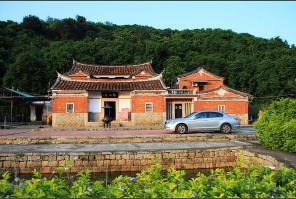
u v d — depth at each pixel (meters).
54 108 31.97
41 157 12.27
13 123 36.44
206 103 34.34
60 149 13.96
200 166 13.08
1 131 25.34
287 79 54.84
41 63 55.38
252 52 67.50
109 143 16.91
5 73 55.25
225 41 70.88
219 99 34.41
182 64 61.03
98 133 22.94
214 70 60.47
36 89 53.78
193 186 5.35
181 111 34.31
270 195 5.33
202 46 70.31
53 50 61.59
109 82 34.84
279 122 12.78
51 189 5.12
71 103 32.22
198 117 20.72
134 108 32.56
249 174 6.19
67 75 35.34
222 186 5.35
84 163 12.37
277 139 12.58
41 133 23.23
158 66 62.97
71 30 79.75
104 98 33.62
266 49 70.12
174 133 21.27
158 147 14.55
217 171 6.44
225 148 13.41
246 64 59.62
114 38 77.69
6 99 34.59
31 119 41.34
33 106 41.44
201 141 17.39
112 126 30.94
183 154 13.02
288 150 12.33
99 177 11.55
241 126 31.69
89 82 34.41
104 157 12.53
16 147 14.98
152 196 4.97
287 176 6.42
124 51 63.84
